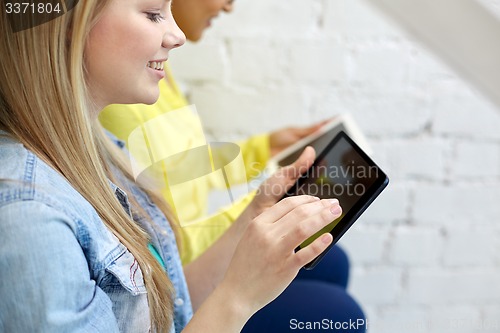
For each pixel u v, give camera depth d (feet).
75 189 1.87
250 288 1.91
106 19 1.87
